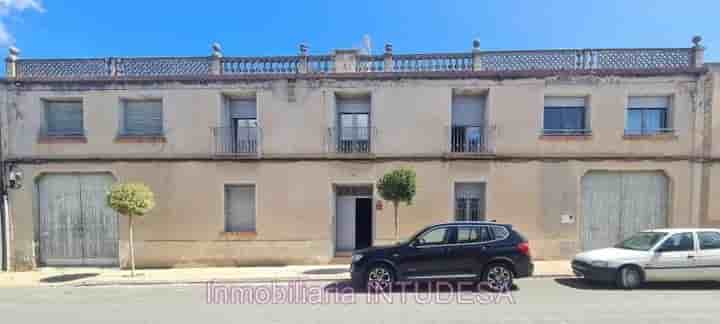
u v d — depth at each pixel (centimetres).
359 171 1075
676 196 1031
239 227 1107
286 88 1084
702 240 757
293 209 1079
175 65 1105
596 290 750
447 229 768
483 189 1079
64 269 1059
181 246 1077
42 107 1090
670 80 1029
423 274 741
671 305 637
